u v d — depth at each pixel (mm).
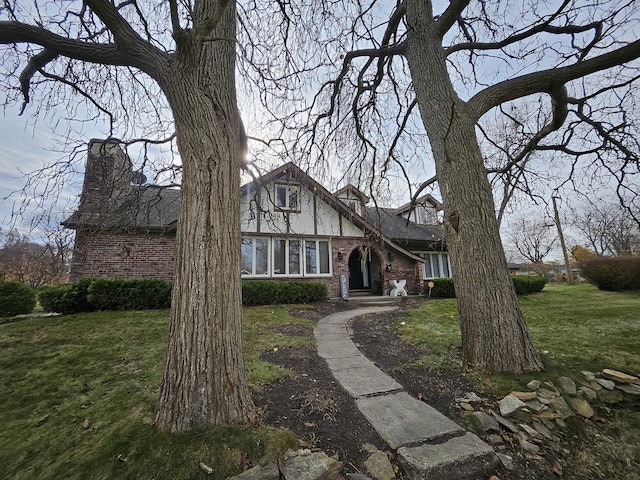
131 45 2824
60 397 3406
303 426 2748
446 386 3584
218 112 2934
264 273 11969
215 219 2658
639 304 9227
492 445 2598
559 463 2469
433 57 4875
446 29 4895
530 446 2604
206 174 2709
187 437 2193
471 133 4445
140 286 8383
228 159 2887
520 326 3777
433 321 7312
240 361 2629
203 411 2312
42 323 6699
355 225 13781
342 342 5852
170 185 5855
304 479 1989
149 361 4512
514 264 30953
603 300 10703
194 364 2383
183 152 2785
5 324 6637
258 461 2094
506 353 3652
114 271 9836
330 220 13406
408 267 14531
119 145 5406
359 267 17375
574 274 25578
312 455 2225
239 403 2492
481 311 3855
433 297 13547
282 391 3420
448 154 4355
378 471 2256
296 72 5809
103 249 9836
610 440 2766
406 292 13406
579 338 5508
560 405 3053
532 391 3213
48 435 2639
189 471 1954
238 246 2822
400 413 3064
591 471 2420
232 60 3324
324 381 3877
